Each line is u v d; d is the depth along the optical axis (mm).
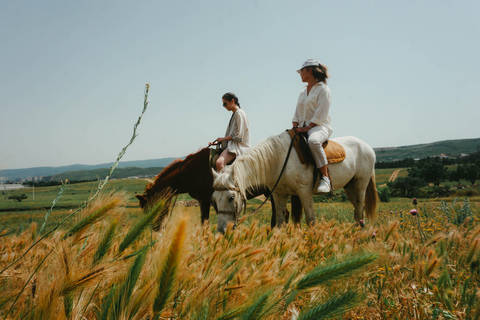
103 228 1168
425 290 1860
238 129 6004
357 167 6562
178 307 1226
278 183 5594
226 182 4965
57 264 1004
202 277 1378
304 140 5504
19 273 1084
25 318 929
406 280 2129
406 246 2545
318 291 1370
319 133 5543
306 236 3217
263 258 2002
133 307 907
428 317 1682
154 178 6473
